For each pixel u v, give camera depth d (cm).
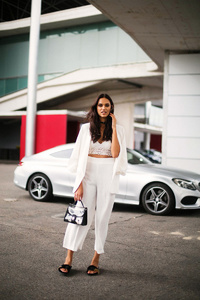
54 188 752
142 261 388
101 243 345
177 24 960
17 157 2961
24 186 788
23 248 422
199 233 527
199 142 1132
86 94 2677
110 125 344
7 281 318
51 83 2420
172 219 627
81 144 342
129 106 2698
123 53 2195
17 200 782
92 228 544
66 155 768
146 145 4619
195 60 1158
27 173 781
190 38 1062
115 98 2623
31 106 2105
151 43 1141
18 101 2491
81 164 337
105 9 884
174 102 1170
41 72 2558
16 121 3023
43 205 727
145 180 668
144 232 525
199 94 1145
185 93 1160
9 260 377
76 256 398
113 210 706
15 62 2664
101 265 371
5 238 465
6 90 2570
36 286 308
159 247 446
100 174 342
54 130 2183
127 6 857
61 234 495
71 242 341
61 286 310
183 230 544
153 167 714
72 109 2764
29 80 2089
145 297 291
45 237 476
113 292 300
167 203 659
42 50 2556
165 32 1027
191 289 311
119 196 689
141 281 328
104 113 336
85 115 352
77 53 2411
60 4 3294
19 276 331
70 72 2353
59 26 2459
